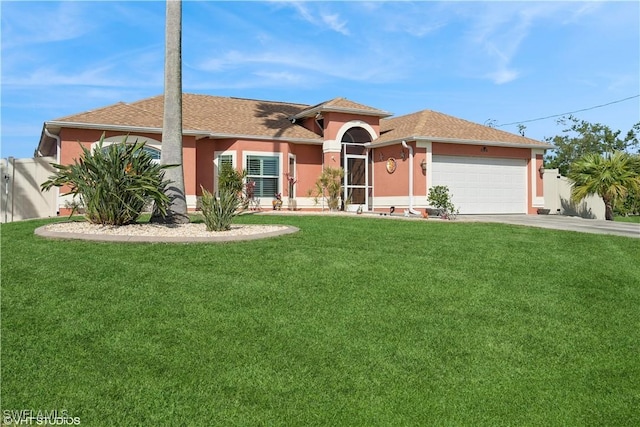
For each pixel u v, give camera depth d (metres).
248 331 6.05
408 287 7.96
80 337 5.70
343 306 7.03
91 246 9.79
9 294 6.95
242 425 4.27
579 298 7.88
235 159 22.75
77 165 12.23
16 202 19.25
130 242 10.16
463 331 6.43
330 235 11.93
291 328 6.21
